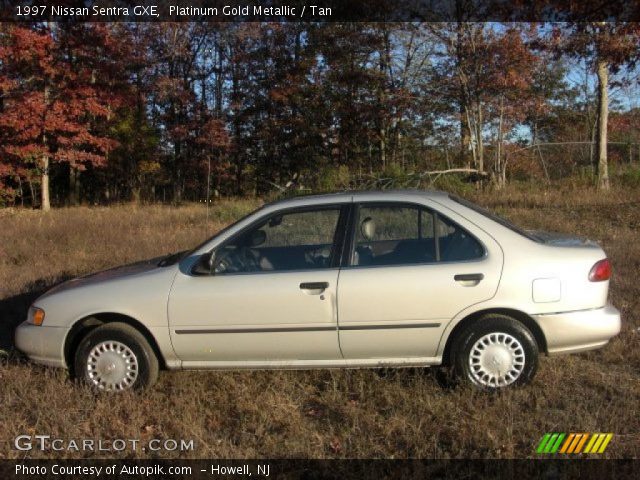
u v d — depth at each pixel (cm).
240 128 3125
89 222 1423
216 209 1692
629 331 550
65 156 2223
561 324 430
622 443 365
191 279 454
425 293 432
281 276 445
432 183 1788
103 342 459
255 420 415
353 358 446
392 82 2645
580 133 2864
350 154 2944
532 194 1537
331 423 410
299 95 2850
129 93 2552
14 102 2128
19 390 461
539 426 390
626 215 1202
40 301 479
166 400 450
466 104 2066
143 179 3316
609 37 1004
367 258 448
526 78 1967
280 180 3180
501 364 434
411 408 420
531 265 434
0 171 2211
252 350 448
